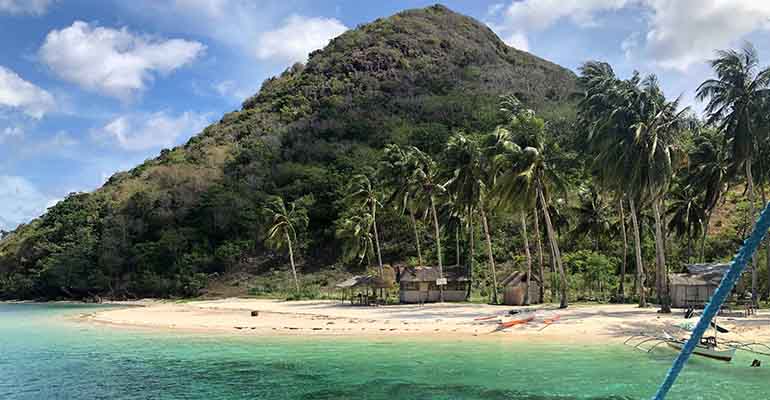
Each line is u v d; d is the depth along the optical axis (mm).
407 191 57219
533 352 26375
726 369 21734
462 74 137750
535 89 130250
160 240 94000
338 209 91938
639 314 35969
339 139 113125
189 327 40656
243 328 38906
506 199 42312
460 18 184875
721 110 38094
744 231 62031
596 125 41062
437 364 24203
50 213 109812
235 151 120562
